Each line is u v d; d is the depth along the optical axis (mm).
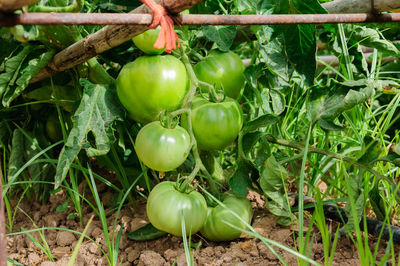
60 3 866
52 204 1014
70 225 971
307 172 1031
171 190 871
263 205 975
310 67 905
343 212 910
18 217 999
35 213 1001
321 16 821
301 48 902
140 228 932
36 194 1011
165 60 892
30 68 908
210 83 935
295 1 874
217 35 932
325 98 917
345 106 902
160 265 879
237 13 982
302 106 1030
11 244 955
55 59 921
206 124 889
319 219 830
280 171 869
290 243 897
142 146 867
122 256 908
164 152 861
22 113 1024
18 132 1001
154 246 920
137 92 890
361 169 894
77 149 880
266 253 877
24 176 1016
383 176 879
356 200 874
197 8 991
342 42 978
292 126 1062
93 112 904
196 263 879
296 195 942
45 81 981
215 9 998
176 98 900
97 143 896
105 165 1042
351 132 1057
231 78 940
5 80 910
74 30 902
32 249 936
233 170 963
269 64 911
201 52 1000
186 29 918
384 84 986
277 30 890
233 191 899
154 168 877
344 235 899
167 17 768
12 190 1007
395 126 1108
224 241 915
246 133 921
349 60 978
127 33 845
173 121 882
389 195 934
